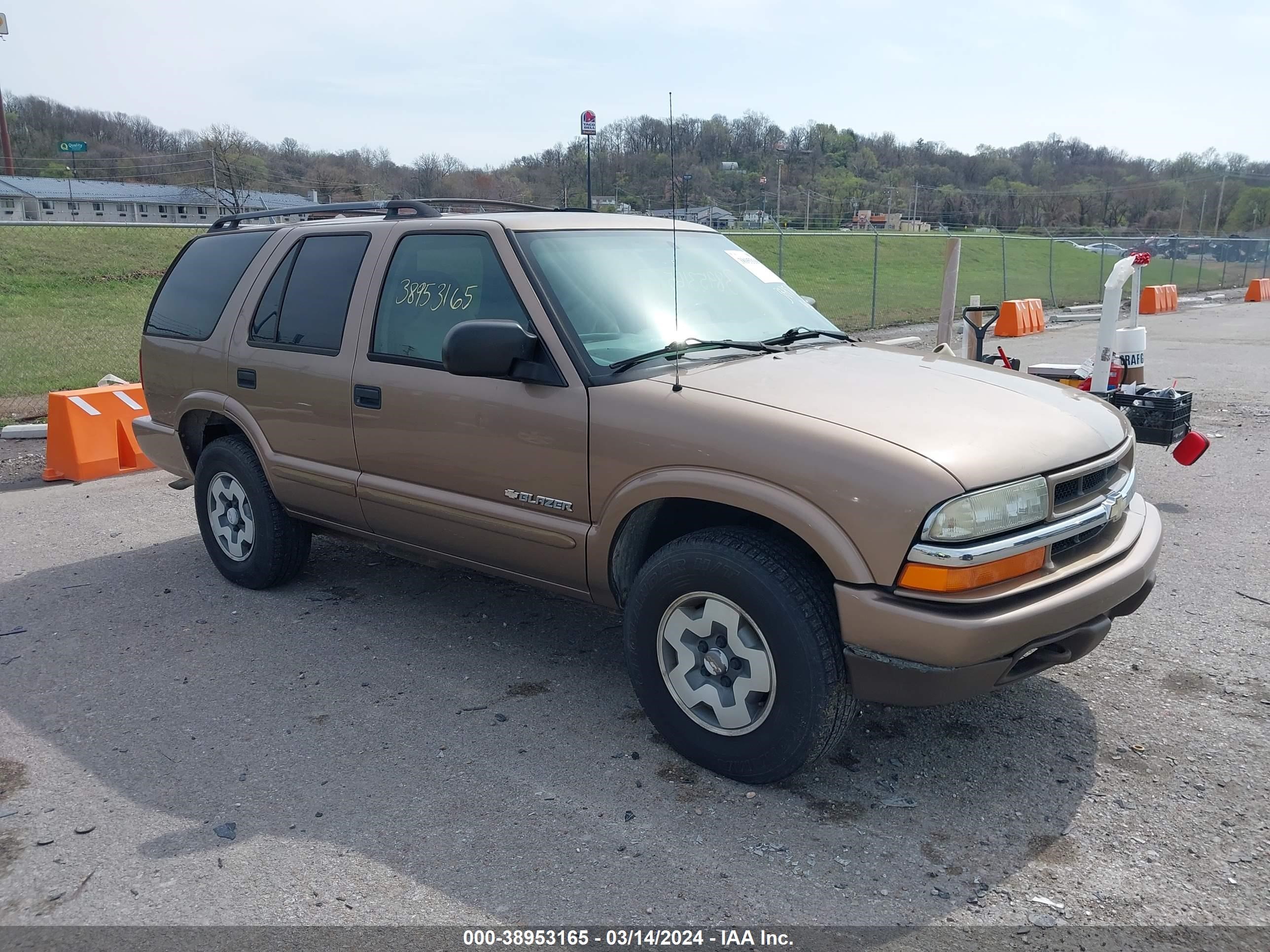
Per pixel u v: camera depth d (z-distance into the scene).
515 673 4.21
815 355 3.85
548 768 3.43
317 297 4.60
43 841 3.05
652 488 3.29
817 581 3.05
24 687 4.15
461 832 3.06
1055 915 2.65
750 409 3.18
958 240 7.50
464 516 3.93
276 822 3.14
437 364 3.98
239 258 5.14
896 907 2.68
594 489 3.49
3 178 61.84
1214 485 7.18
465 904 2.72
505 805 3.21
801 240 32.91
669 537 3.70
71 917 2.70
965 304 25.64
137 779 3.41
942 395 3.36
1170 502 6.75
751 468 3.07
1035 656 3.03
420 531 4.20
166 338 5.44
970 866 2.86
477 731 3.70
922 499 2.81
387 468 4.23
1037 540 2.96
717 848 2.96
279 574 5.11
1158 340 18.02
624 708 3.88
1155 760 3.43
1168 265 42.22
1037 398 3.49
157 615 4.94
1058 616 2.94
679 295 4.04
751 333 4.03
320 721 3.81
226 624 4.80
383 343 4.22
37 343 16.97
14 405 11.17
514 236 3.88
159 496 7.35
